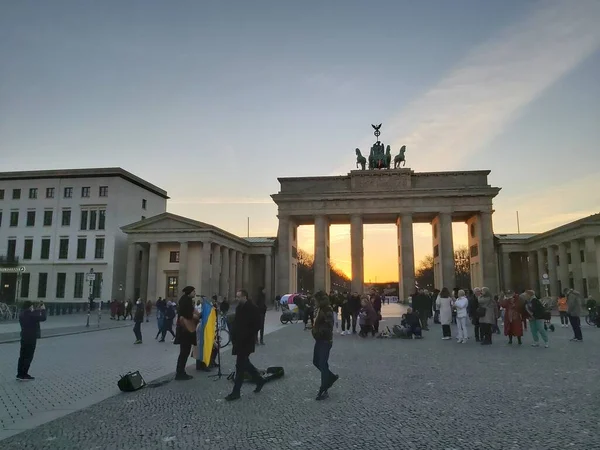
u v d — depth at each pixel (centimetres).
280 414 1034
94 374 1617
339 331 3222
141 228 7606
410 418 976
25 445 844
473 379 1389
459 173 8062
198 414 1049
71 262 7981
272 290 9206
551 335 2766
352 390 1266
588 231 6309
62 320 4900
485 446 794
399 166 8594
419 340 2584
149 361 1930
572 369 1540
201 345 1634
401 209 8038
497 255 8575
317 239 8212
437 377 1433
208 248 7425
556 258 7544
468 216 8681
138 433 908
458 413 1008
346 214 8181
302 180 8400
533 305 2212
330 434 877
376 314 2803
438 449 784
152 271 7481
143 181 8806
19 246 8250
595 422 924
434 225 8850
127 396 1255
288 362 1819
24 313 1527
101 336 3128
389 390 1255
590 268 6269
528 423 925
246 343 1216
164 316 2716
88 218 8100
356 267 7994
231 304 8375
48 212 8269
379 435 865
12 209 8381
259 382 1269
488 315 2331
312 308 3481
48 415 1059
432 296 4500
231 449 804
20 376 1501
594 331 3058
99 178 8188
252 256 9881
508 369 1559
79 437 888
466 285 14750
